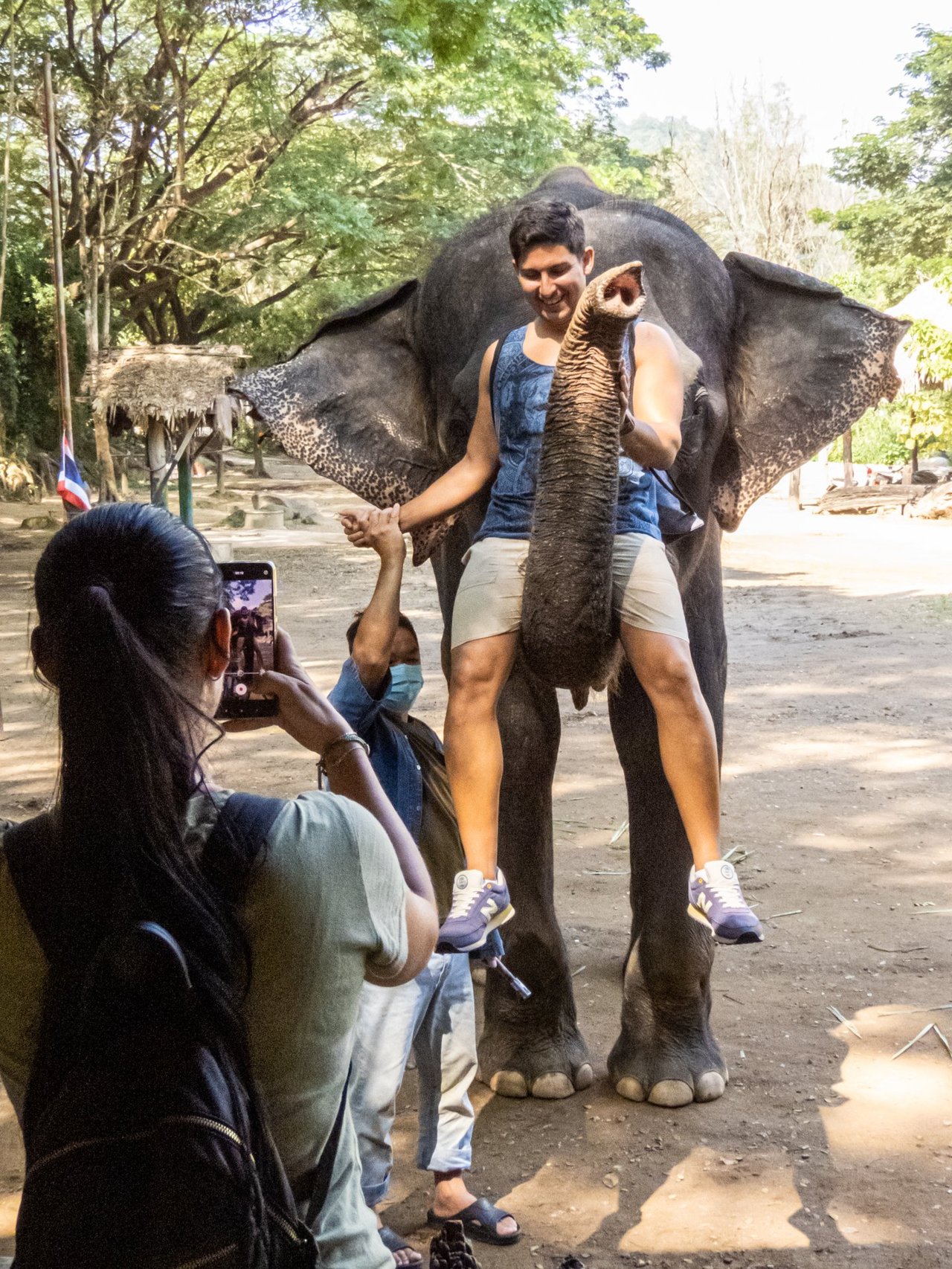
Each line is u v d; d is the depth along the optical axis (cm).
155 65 2934
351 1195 177
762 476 427
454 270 416
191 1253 146
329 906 163
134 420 1669
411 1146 394
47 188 3058
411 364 444
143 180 3153
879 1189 351
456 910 303
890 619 1430
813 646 1279
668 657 310
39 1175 150
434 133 3017
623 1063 405
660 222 413
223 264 3253
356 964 168
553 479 287
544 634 297
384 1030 310
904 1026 454
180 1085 150
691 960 393
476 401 371
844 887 601
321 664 1204
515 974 402
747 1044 442
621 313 269
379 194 3184
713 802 312
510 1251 330
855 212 4822
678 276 401
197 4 2750
